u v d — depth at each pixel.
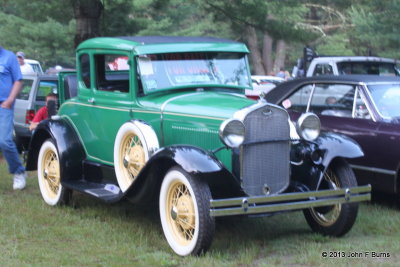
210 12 12.50
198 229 5.20
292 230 6.38
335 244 5.75
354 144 5.88
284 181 5.68
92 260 5.26
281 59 36.22
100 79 7.08
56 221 6.61
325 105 8.05
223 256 5.36
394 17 17.27
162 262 5.18
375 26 17.59
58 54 29.30
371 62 12.73
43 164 7.54
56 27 27.20
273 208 5.27
